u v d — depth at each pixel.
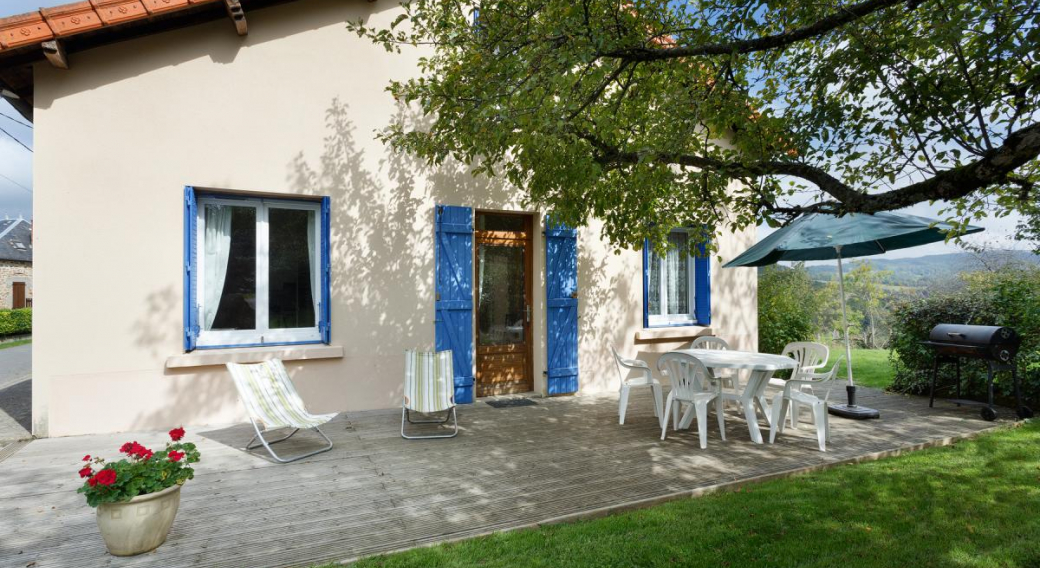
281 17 5.97
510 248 7.38
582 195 4.86
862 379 8.80
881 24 3.35
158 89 5.46
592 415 6.16
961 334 6.18
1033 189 3.20
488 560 2.78
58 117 5.12
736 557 2.83
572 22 3.67
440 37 5.08
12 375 9.98
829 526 3.21
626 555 2.84
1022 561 2.81
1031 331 6.49
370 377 6.33
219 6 5.40
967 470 4.24
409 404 5.16
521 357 7.43
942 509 3.47
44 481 3.97
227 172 5.70
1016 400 6.14
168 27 5.46
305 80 6.07
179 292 5.53
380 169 6.41
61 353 5.14
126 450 2.97
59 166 5.12
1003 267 8.45
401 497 3.66
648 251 8.11
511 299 7.38
